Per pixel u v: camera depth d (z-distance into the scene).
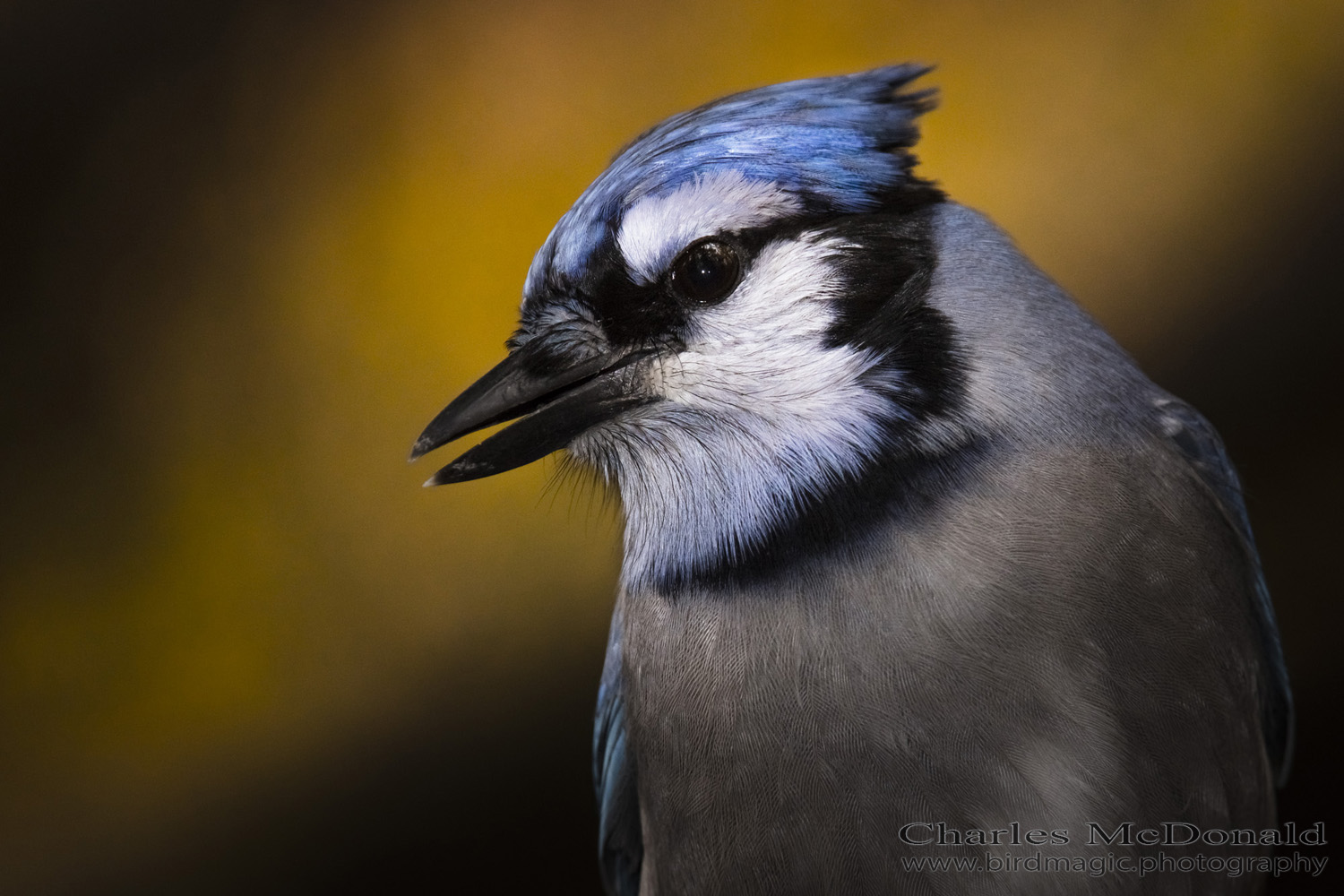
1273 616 2.22
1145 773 2.19
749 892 2.20
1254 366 2.83
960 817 2.19
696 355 2.21
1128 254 2.94
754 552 2.20
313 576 2.86
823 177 2.20
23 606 2.82
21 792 2.70
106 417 2.96
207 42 3.24
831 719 2.19
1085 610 2.19
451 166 3.02
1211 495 2.21
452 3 3.14
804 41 2.98
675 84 2.97
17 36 3.27
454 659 2.80
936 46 2.99
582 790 2.58
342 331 2.95
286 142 3.12
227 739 2.76
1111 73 3.00
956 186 2.96
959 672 2.19
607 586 2.82
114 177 3.15
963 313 2.20
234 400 2.95
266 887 2.49
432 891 2.47
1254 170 2.98
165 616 2.82
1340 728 2.34
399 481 2.87
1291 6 3.01
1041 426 2.20
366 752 2.70
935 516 2.19
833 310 2.20
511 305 2.91
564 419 2.21
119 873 2.59
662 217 2.21
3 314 3.02
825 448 2.20
